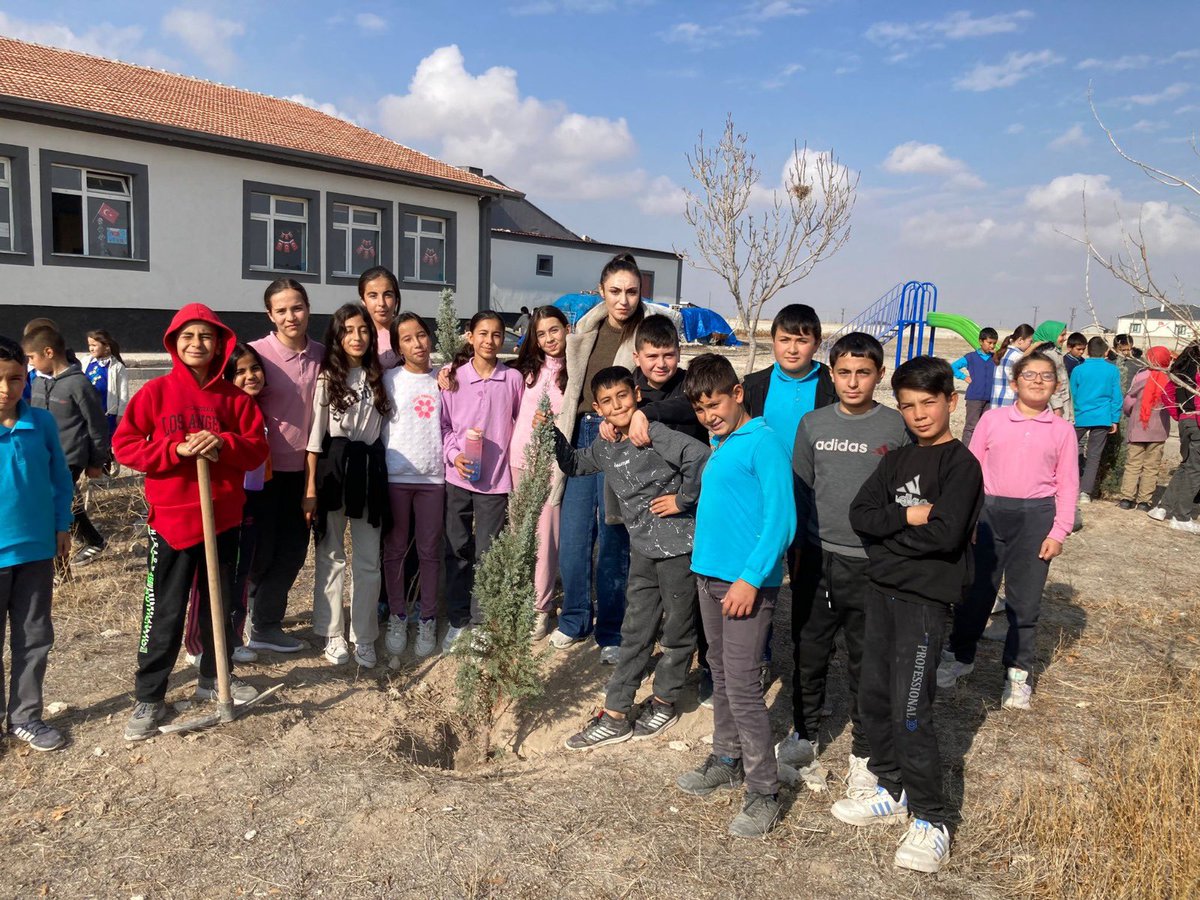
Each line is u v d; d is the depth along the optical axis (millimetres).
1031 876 2859
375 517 4383
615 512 4230
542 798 3326
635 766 3607
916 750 2953
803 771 3523
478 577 4035
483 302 21219
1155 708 4180
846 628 3506
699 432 3949
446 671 4684
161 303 15242
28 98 12906
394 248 19062
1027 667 4156
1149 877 2799
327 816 3154
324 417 4297
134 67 18547
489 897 2762
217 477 3639
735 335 33125
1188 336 3084
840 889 2828
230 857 2920
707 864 2936
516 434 4832
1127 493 8984
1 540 3357
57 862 2877
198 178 15492
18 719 3549
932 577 2918
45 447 3586
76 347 14211
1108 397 8977
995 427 4223
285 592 4582
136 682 3607
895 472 3059
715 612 3264
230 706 3750
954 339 33750
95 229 14453
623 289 4391
